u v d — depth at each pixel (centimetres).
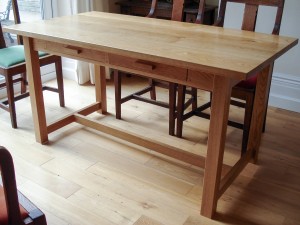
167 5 342
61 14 347
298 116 293
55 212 181
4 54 259
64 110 295
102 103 285
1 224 100
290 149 245
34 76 226
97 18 242
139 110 298
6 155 88
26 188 198
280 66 300
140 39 187
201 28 217
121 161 226
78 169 217
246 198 195
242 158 208
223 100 154
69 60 361
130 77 376
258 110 210
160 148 220
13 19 296
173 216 180
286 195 199
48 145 242
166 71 166
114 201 190
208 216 180
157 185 204
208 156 169
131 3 368
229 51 167
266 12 289
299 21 278
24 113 288
